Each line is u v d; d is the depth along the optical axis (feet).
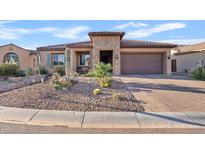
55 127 25.17
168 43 93.66
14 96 37.63
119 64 87.15
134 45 89.86
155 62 93.86
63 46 97.04
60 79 51.65
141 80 65.57
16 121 27.07
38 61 93.04
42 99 35.91
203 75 70.28
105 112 30.37
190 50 110.01
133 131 23.90
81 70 94.38
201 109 31.99
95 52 86.74
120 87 49.44
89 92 41.63
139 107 32.65
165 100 37.60
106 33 85.15
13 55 109.29
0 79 63.36
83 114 29.48
